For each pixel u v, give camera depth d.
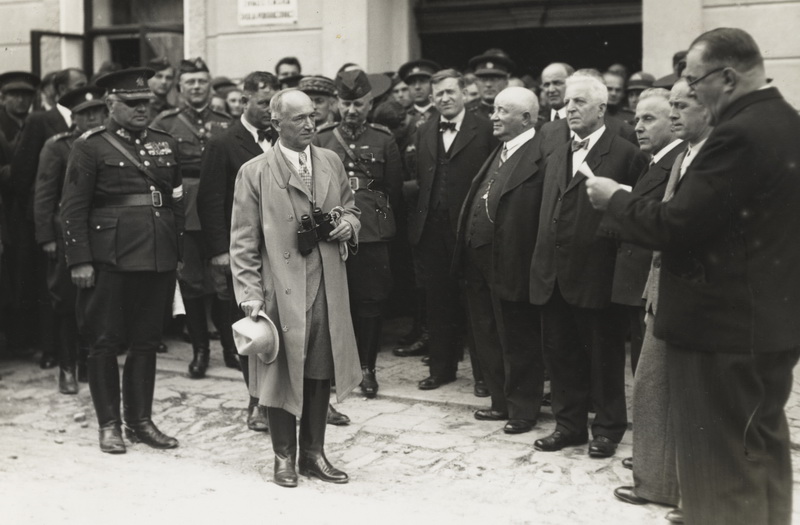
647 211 3.13
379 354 7.13
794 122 3.06
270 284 4.48
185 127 6.89
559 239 4.77
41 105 7.95
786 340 3.05
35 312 7.30
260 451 5.12
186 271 6.51
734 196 3.00
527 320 5.23
